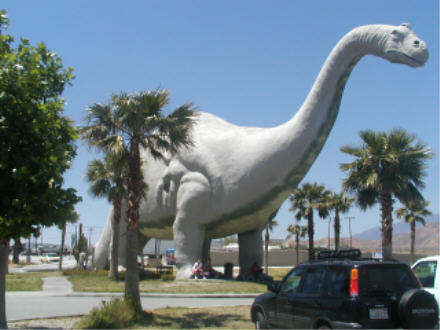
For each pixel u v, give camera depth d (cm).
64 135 888
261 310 857
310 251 3184
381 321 636
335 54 1733
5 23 873
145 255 6009
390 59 1580
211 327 1024
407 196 1973
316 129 1786
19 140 782
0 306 869
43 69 860
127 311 1077
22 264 4912
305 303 720
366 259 742
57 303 1475
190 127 1364
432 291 849
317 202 3294
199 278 2045
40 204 802
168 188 2233
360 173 1967
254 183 1936
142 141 1296
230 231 2139
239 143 2059
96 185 2252
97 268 2930
